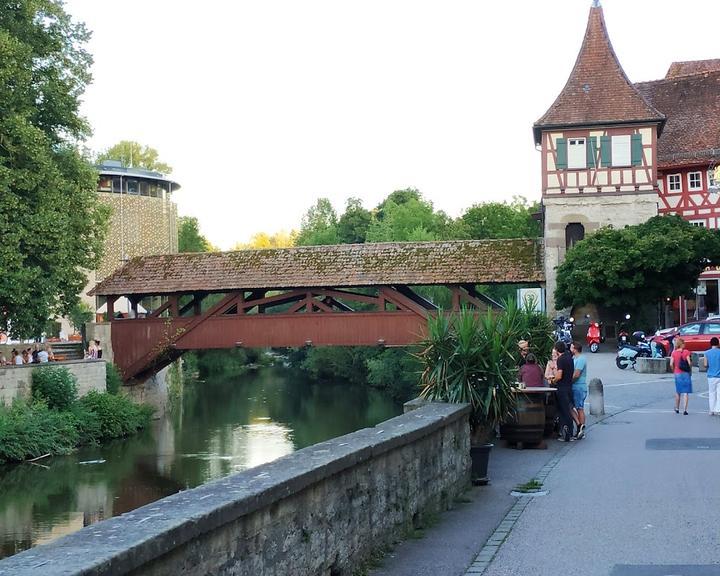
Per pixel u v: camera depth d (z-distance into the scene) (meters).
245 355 82.31
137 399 40.03
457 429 10.31
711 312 46.84
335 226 80.75
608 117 39.97
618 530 8.33
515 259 36.16
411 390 48.59
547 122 40.19
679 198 47.25
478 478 10.97
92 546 3.82
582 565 7.12
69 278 31.12
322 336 36.59
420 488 8.73
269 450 31.23
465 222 72.44
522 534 8.27
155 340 38.69
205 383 63.66
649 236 36.78
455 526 8.70
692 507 9.28
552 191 40.22
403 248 37.34
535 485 10.86
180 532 4.21
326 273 36.66
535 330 17.23
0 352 37.69
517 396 13.22
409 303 35.59
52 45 31.94
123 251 63.81
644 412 20.02
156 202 66.12
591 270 36.56
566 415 15.11
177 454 30.42
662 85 50.84
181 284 38.00
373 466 7.38
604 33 41.69
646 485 10.66
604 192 39.88
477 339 11.31
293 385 61.50
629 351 31.72
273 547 5.37
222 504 4.66
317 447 6.93
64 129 33.12
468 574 6.90
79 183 33.00
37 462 28.86
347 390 56.81
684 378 19.42
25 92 30.22
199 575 4.48
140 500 22.80
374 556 7.34
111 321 39.25
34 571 3.45
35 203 30.00
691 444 14.34
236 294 37.66
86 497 23.22
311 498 6.02
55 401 32.62
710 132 47.69
